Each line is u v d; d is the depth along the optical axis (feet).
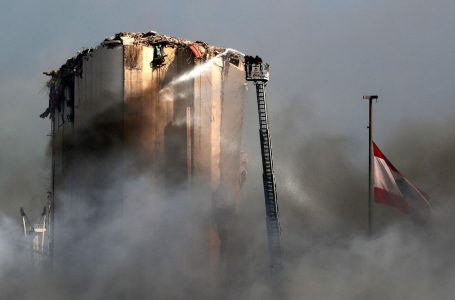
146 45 238.89
